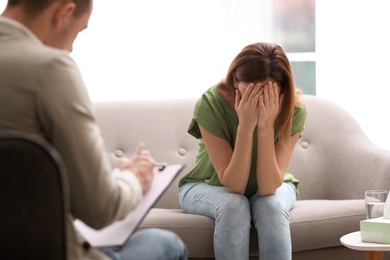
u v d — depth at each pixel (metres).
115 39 4.85
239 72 3.42
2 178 1.57
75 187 1.78
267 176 3.50
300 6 4.96
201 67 4.89
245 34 4.89
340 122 4.43
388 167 4.07
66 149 1.76
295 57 4.99
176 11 4.88
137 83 4.88
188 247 3.53
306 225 3.65
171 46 4.88
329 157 4.39
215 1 4.88
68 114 1.76
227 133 3.61
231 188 3.52
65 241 1.62
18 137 1.57
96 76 4.85
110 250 2.00
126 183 1.94
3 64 1.79
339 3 4.88
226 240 3.38
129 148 4.29
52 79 1.77
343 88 4.91
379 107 4.86
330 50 4.91
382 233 3.17
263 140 3.47
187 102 4.44
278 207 3.45
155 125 4.34
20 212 1.59
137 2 4.86
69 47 2.05
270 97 3.40
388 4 4.82
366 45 4.86
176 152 4.31
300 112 3.68
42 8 1.96
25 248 1.61
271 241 3.38
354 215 3.79
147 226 3.53
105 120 4.30
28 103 1.76
